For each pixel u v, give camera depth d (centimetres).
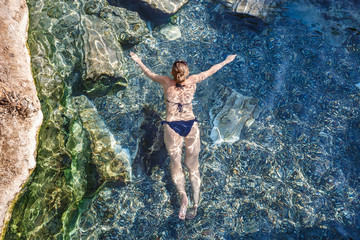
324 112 507
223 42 575
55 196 392
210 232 408
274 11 588
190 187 437
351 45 573
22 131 355
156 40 562
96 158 445
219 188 440
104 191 430
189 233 408
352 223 412
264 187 442
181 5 569
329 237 399
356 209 423
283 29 583
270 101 516
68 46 489
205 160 459
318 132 488
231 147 471
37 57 450
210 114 500
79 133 457
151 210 425
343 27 584
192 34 579
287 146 475
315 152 468
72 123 460
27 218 364
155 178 446
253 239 403
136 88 519
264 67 548
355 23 586
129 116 495
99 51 496
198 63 549
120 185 437
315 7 598
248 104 511
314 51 564
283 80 536
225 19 591
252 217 419
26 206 368
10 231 346
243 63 552
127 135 479
